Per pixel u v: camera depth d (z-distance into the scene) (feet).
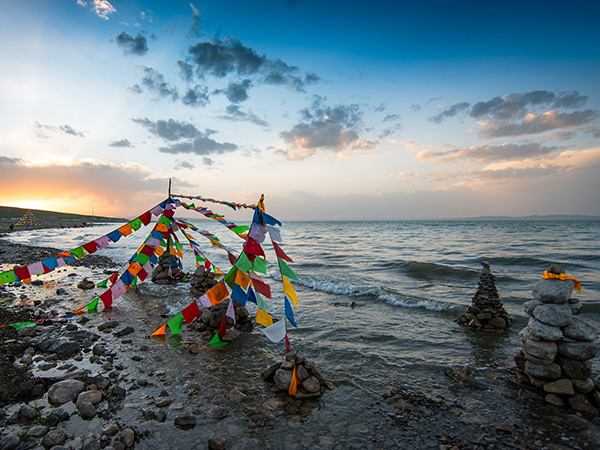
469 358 24.70
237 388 19.54
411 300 40.63
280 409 17.46
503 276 59.16
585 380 17.85
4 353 22.62
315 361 24.03
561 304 18.38
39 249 93.15
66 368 21.38
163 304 37.37
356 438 15.16
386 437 15.25
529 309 19.42
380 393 19.43
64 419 16.01
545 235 184.24
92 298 39.93
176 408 17.26
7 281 28.50
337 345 27.14
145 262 37.04
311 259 90.48
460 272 61.93
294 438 15.07
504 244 130.21
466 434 15.51
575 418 16.66
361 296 45.52
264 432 15.48
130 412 16.83
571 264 73.82
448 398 18.85
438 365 23.41
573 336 17.88
